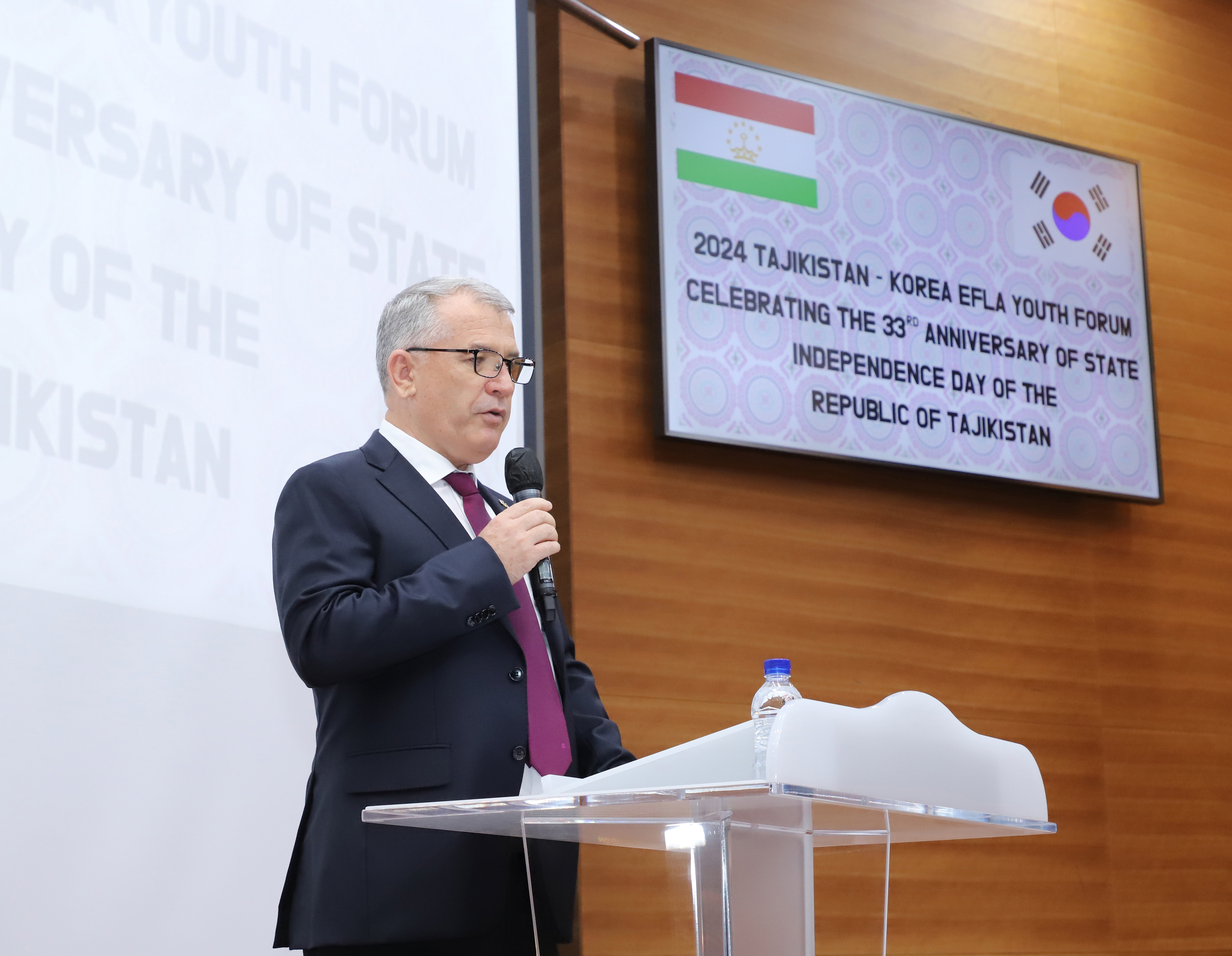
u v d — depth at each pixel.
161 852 2.52
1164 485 4.88
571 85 4.02
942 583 4.37
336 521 2.03
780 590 4.05
